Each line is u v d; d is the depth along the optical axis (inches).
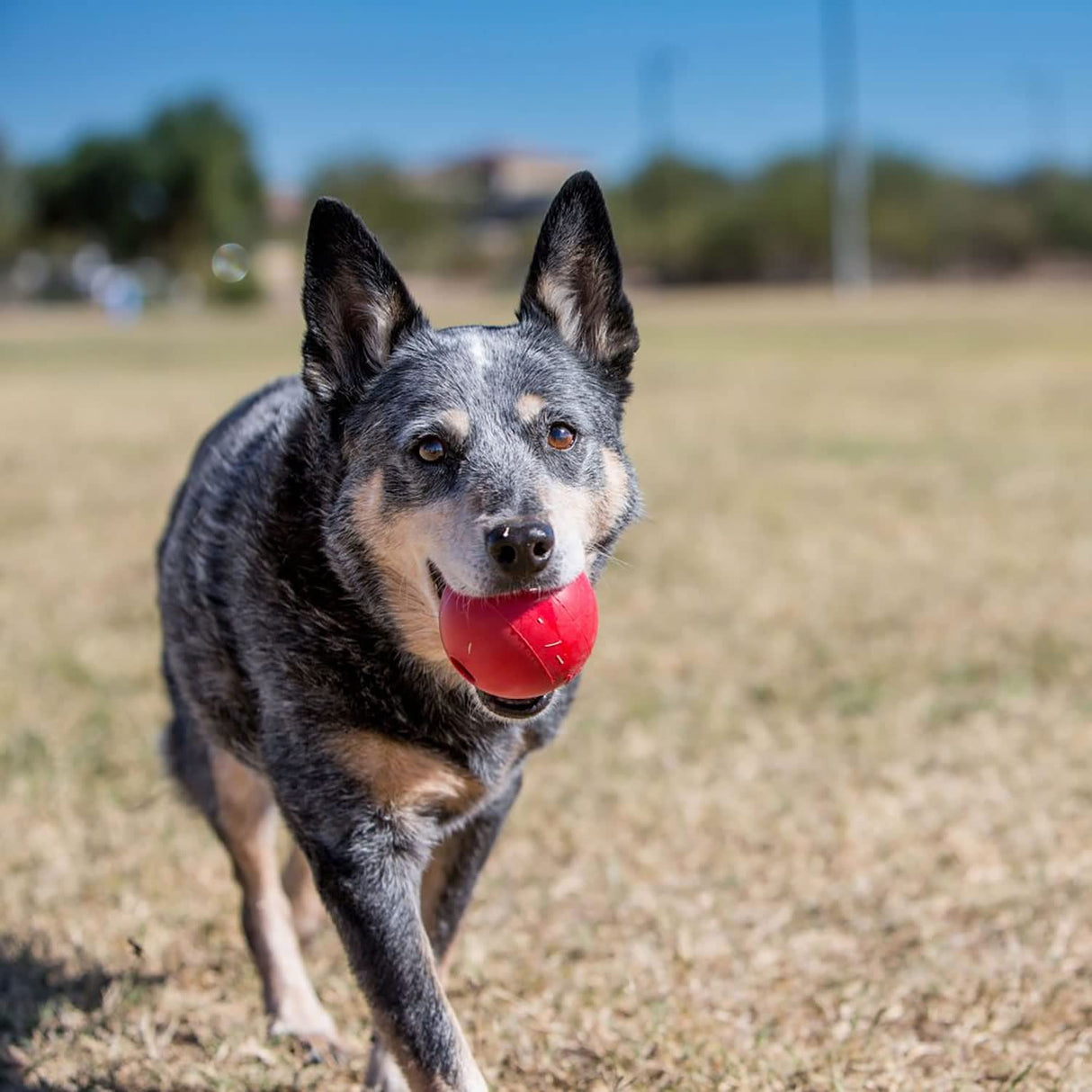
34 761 60.2
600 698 67.1
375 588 41.3
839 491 116.7
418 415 42.1
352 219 43.7
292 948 46.4
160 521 106.4
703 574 88.7
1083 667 68.6
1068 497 111.3
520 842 54.5
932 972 46.1
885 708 64.9
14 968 47.8
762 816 55.6
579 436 43.3
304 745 40.8
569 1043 44.1
